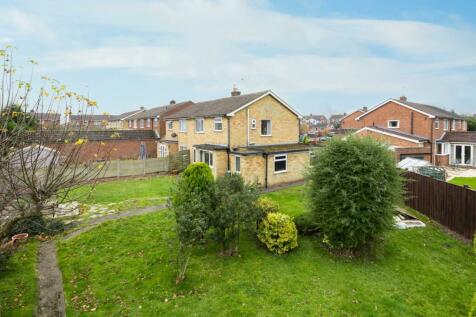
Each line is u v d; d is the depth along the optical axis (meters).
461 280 8.98
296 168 22.36
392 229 10.21
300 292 8.10
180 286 8.44
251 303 7.65
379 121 36.34
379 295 8.08
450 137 33.09
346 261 9.84
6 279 8.78
